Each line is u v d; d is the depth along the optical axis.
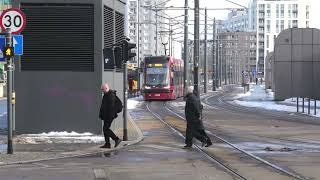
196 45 47.53
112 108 21.17
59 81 25.61
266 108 52.91
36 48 25.61
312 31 65.19
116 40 29.45
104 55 24.00
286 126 32.22
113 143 22.73
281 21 192.88
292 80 65.62
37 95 25.56
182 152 20.20
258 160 17.84
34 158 18.47
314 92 65.38
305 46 65.31
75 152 20.03
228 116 41.12
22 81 25.53
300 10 194.38
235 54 181.12
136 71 85.19
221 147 21.78
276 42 65.81
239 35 182.00
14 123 25.34
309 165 16.66
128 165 16.88
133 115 41.66
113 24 28.30
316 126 32.25
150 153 19.92
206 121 36.03
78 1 25.59
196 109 21.67
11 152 19.39
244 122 35.25
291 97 65.69
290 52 65.50
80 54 25.69
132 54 23.88
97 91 25.61
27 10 25.67
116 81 29.11
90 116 25.61
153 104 59.31
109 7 27.23
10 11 19.19
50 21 25.69
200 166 16.53
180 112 45.59
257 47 186.62
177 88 73.12
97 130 25.59
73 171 15.68
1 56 19.25
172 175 14.80
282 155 19.19
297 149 21.05
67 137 24.41
